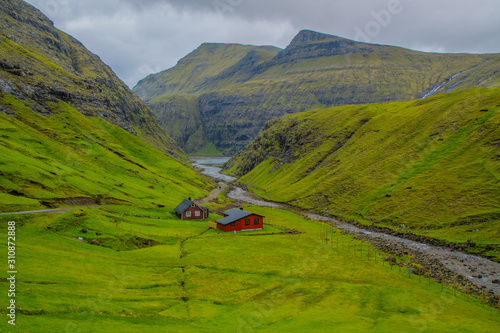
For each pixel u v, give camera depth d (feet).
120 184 522.47
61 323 115.24
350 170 637.71
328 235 389.19
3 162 360.28
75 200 371.76
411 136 613.93
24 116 642.63
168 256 268.82
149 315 145.59
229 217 412.77
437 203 421.18
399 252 315.17
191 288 203.82
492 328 158.81
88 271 193.26
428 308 182.50
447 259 298.15
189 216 452.76
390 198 486.38
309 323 153.28
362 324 154.51
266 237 363.35
